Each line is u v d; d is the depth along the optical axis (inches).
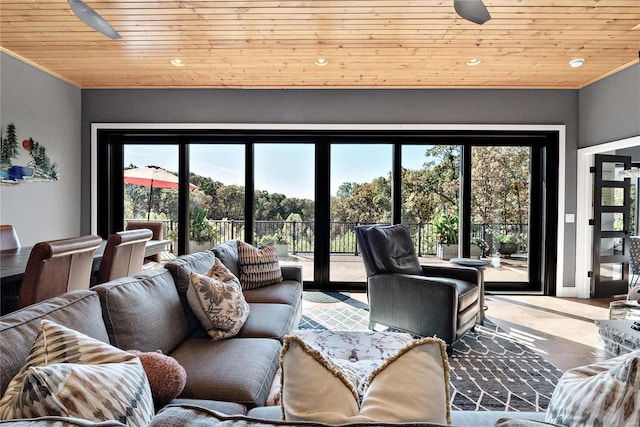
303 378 27.7
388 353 69.3
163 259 167.2
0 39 122.3
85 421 20.7
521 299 159.8
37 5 101.7
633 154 215.3
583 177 164.2
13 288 86.3
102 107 170.2
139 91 170.1
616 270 168.6
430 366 28.6
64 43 125.4
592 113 158.4
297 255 177.5
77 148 167.9
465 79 157.9
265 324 77.7
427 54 133.3
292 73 152.6
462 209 173.8
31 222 142.6
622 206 168.4
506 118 166.7
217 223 177.6
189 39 122.6
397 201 173.9
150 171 177.5
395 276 111.3
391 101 167.9
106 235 172.1
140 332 55.3
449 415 27.9
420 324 104.8
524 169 174.4
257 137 174.4
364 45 126.7
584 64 141.7
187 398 49.8
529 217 174.6
